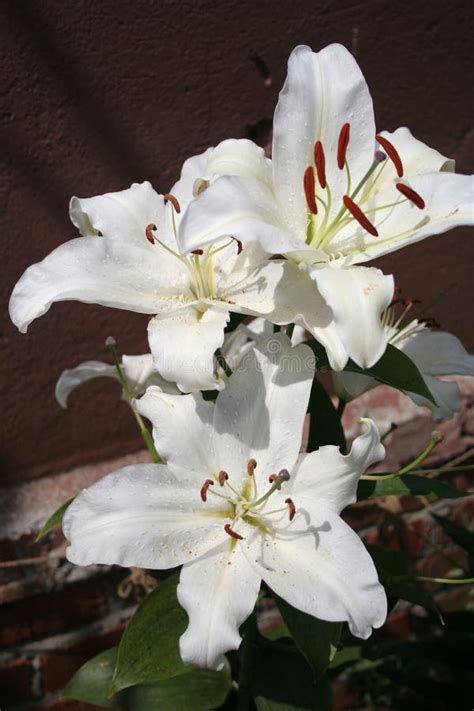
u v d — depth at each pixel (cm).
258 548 55
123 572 91
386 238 55
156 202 60
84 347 88
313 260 53
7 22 76
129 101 82
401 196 55
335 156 56
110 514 54
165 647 57
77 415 89
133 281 57
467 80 93
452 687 86
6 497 87
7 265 82
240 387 56
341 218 56
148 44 81
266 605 99
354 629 51
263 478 56
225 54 83
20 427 87
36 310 54
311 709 62
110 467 92
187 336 53
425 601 63
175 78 82
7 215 81
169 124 84
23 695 90
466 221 51
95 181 83
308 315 52
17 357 85
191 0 81
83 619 90
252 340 70
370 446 54
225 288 56
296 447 56
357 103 56
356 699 103
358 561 53
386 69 89
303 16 85
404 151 58
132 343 90
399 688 101
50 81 78
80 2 77
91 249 56
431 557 106
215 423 56
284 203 56
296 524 55
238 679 70
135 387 68
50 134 80
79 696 70
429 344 68
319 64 55
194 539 56
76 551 54
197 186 55
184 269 58
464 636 84
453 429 102
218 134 86
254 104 86
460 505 106
